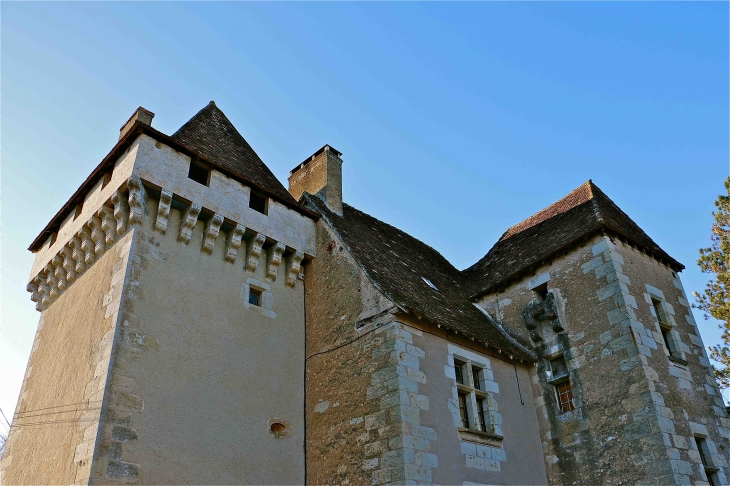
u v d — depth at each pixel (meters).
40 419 10.06
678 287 13.70
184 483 8.63
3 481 10.31
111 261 10.22
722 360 18.73
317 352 11.48
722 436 11.56
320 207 14.23
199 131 13.10
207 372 9.84
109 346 8.86
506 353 11.83
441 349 10.70
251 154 14.22
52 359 10.77
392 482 8.80
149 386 8.94
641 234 14.27
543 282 13.27
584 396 11.48
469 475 9.67
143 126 10.52
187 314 10.08
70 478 8.15
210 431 9.36
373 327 10.42
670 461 9.84
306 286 12.68
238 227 11.49
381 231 16.48
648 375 10.73
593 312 11.98
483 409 11.05
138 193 10.09
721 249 18.67
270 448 10.09
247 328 10.95
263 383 10.63
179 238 10.70
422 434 9.29
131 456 8.23
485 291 14.45
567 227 14.23
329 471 9.99
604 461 10.70
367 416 9.73
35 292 12.68
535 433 11.76
